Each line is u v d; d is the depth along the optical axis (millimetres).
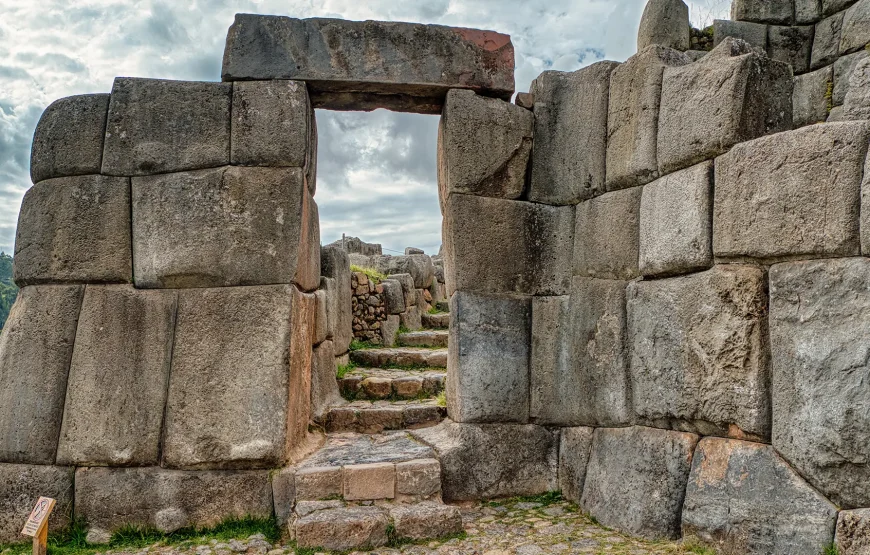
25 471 3975
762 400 3125
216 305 4109
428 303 10109
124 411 4031
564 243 4648
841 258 2824
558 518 4031
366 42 4477
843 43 6008
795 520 2910
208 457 3998
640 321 3875
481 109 4586
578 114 4535
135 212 4168
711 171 3451
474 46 4637
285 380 4086
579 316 4391
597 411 4191
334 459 4242
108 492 3961
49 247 4137
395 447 4555
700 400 3418
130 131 4191
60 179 4188
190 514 3961
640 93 3963
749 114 3334
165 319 4117
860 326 2729
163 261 4125
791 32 6426
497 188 4613
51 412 4020
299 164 4242
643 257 3881
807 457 2883
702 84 3518
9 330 4129
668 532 3535
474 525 3947
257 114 4238
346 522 3605
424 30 4570
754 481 3111
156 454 4023
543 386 4566
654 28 6219
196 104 4234
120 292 4117
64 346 4078
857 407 2707
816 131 2912
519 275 4609
